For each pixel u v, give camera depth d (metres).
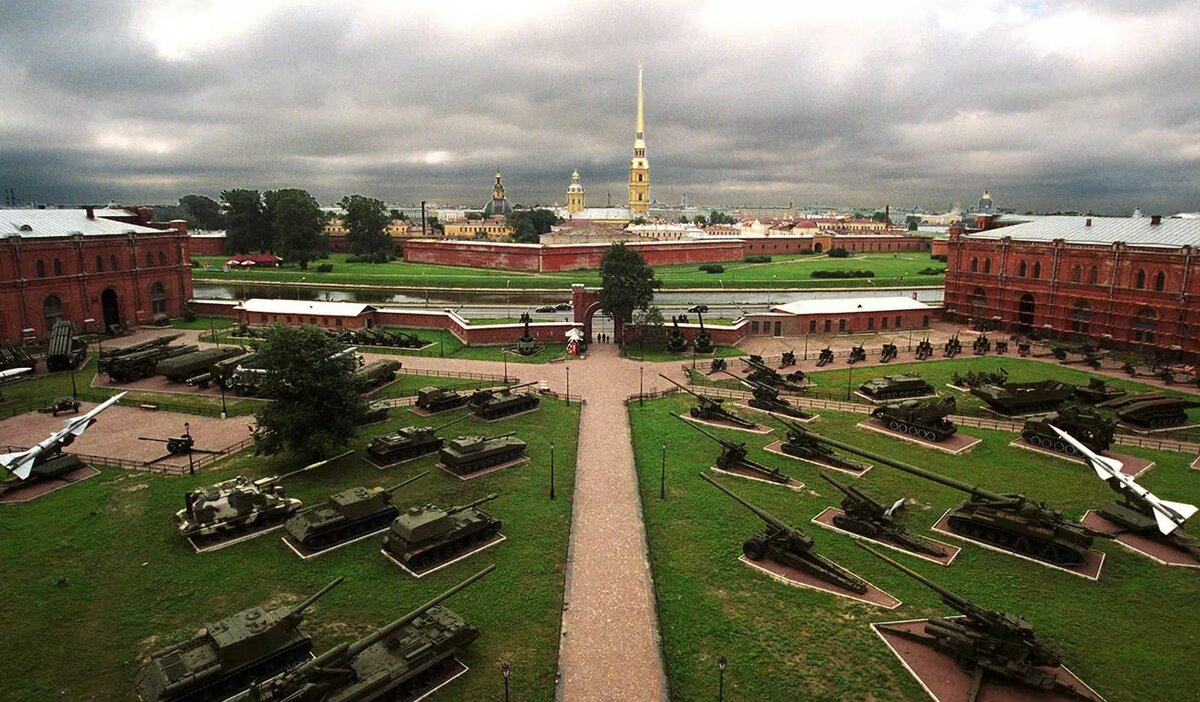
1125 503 35.47
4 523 34.03
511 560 30.56
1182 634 25.72
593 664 23.88
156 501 36.56
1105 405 52.00
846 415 52.19
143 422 50.16
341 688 20.84
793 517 35.09
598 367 67.06
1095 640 25.27
